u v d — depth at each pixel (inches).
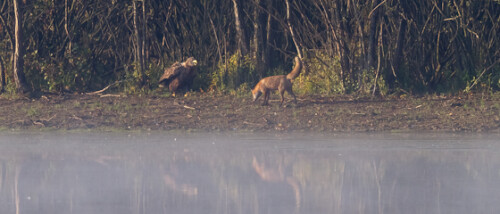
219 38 1749.5
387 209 461.7
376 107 1312.7
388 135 1003.9
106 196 510.9
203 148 831.7
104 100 1434.5
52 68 1585.9
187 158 730.8
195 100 1419.8
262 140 931.3
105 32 1779.0
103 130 1071.6
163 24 1786.4
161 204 479.8
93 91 1651.1
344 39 1571.1
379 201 490.6
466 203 481.1
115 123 1135.0
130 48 1796.3
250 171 636.7
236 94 1533.0
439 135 1003.3
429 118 1187.3
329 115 1210.6
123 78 1694.1
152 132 1046.4
